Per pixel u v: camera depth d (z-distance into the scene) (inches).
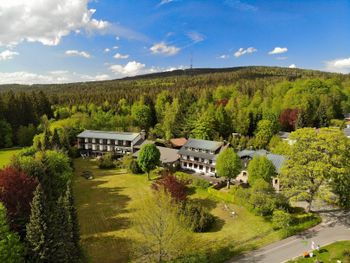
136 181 2763.3
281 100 5039.4
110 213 2043.6
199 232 1744.6
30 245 1164.5
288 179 1902.1
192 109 4781.0
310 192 1877.5
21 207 1461.6
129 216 1982.0
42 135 3491.6
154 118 5088.6
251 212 1994.3
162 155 3218.5
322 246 1507.1
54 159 2281.0
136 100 6013.8
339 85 6215.6
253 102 5002.5
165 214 1492.4
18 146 4097.0
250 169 2167.8
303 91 5167.3
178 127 4365.2
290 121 4276.6
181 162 3169.3
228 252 1478.8
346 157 1786.4
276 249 1505.9
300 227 1686.8
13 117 4269.2
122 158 3422.7
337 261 1357.0
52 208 1350.9
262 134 3575.3
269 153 2598.4
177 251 1464.1
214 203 2187.5
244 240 1627.7
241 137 3661.4
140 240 1644.9
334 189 1886.1
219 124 3988.7
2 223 1160.2
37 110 4881.9
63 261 1179.3
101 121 4576.8
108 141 3828.7
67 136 3730.3
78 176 2947.8
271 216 1872.5
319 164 1728.6
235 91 6117.1
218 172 2389.3
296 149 1876.2
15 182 1540.4
